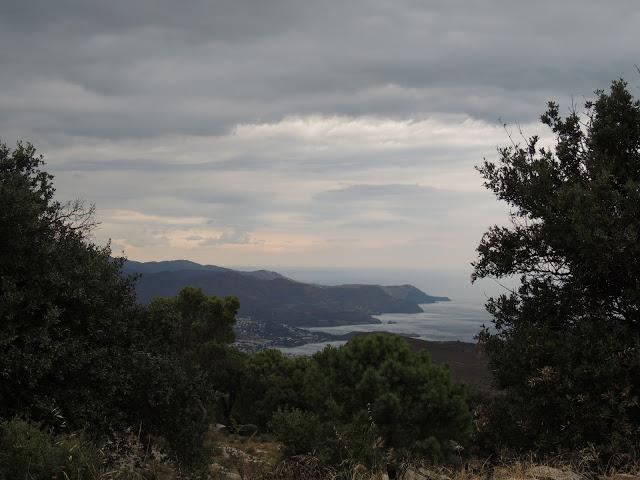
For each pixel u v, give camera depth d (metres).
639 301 6.43
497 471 5.85
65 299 13.26
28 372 11.19
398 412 19.03
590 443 5.95
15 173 13.95
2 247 12.30
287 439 10.69
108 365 13.08
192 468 11.44
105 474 6.13
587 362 6.44
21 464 6.23
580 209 6.71
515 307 7.88
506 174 8.09
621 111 7.66
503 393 7.55
